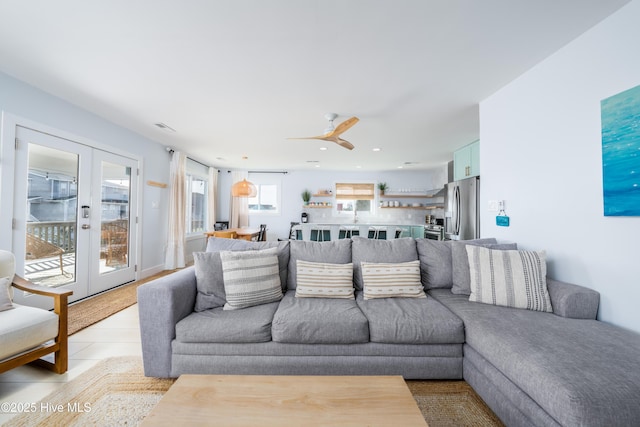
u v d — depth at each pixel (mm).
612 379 1042
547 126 2113
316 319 1687
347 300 2059
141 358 1999
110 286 3654
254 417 954
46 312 1771
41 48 1998
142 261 4301
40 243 2764
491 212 2750
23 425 1376
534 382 1130
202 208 6613
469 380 1634
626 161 1562
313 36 1837
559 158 2018
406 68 2240
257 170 7336
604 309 1694
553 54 2053
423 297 2117
